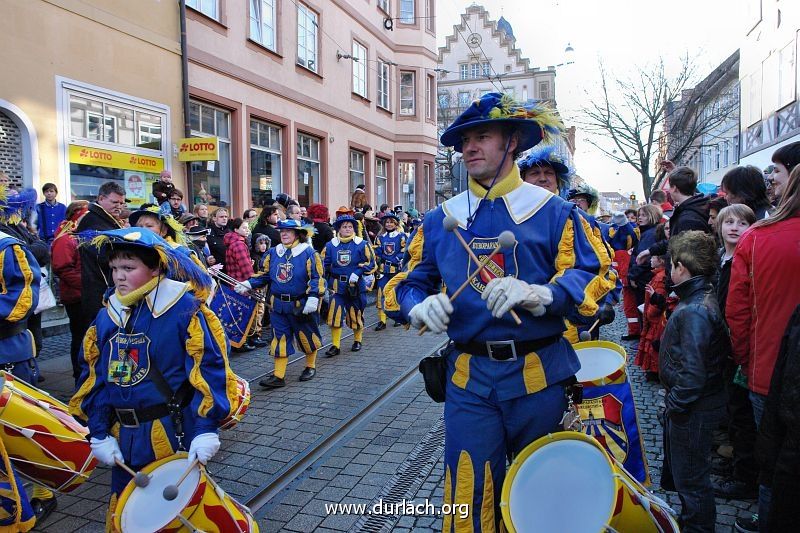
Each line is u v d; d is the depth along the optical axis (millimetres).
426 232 2602
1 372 3189
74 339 5848
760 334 2793
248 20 13086
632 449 3123
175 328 2646
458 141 2617
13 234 5258
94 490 3926
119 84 9758
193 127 11711
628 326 8195
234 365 7230
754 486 3529
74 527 3439
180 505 2424
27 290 3549
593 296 2258
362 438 4699
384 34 20438
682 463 2945
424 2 22406
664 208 8078
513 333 2291
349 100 17984
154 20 10414
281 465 4188
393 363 7207
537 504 2109
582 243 2352
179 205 8039
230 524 2553
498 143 2420
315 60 16141
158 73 10531
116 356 2656
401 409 5418
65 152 8875
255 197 13773
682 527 2971
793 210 2748
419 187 22406
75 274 5723
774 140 16266
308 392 5980
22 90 8258
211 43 11922
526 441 2369
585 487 2123
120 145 9805
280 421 5102
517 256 2334
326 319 7773
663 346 3047
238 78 12758
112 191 5355
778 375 2242
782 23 15719
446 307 2197
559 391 2367
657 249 5875
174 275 2736
